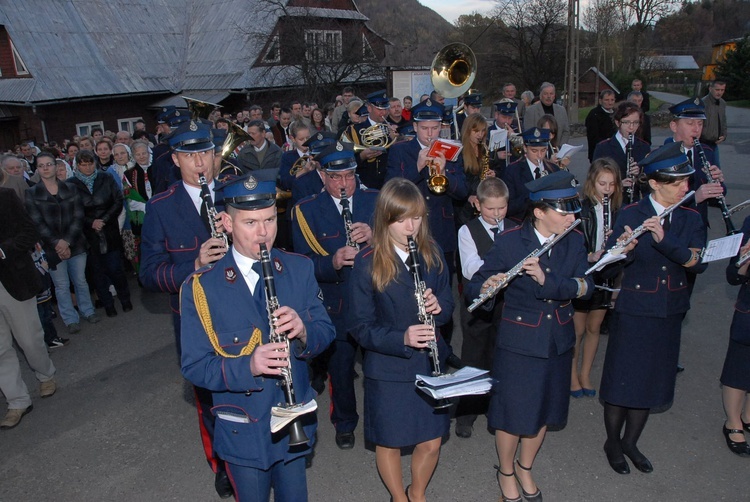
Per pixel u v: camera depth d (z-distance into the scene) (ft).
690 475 13.56
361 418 16.60
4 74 76.48
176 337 13.33
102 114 79.61
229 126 15.06
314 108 40.60
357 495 13.51
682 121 17.16
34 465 15.14
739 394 14.14
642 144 20.08
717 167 16.98
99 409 17.71
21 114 75.25
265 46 77.66
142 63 84.43
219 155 13.97
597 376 18.15
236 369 8.95
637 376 12.96
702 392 16.98
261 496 9.57
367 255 11.19
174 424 16.78
